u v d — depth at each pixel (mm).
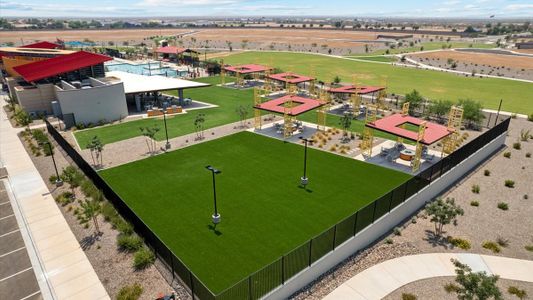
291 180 34906
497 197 32188
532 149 44406
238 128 51875
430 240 25703
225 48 190125
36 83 62938
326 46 197875
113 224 26922
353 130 51375
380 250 24625
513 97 75125
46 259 23422
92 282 21312
